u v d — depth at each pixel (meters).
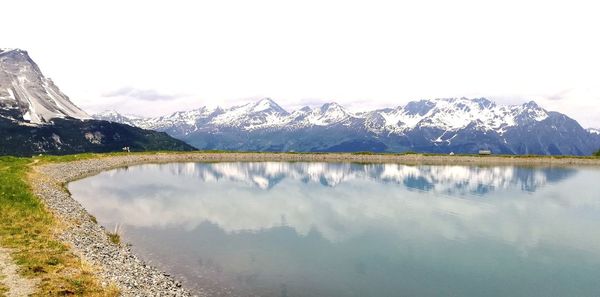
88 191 90.12
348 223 64.12
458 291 36.47
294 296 33.72
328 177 136.12
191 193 94.38
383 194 96.69
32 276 25.58
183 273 37.22
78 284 25.25
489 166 185.62
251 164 192.00
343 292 35.25
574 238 56.38
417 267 42.91
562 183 119.81
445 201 86.44
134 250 43.56
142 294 26.88
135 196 85.75
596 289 37.72
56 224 41.72
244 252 46.03
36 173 92.62
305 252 47.06
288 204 81.81
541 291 36.88
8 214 42.09
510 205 82.19
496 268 43.22
